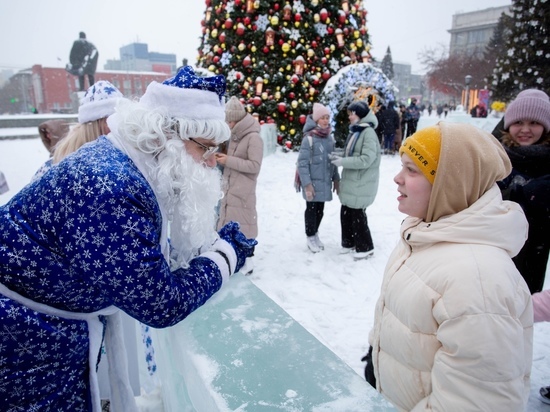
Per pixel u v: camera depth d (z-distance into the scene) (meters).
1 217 0.90
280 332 0.87
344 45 9.56
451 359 0.92
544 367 2.26
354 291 3.31
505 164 1.12
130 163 0.92
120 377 1.21
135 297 0.82
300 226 4.98
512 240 1.01
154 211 0.90
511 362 0.87
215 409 0.68
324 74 9.36
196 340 0.85
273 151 9.62
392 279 1.14
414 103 12.49
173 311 0.87
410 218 1.22
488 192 1.05
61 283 0.89
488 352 0.87
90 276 0.82
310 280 3.51
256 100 9.05
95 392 1.02
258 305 0.99
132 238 0.82
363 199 3.76
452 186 1.04
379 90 9.92
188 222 0.98
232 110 3.43
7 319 0.85
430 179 1.07
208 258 1.06
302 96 9.51
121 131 0.97
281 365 0.77
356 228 3.87
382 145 10.60
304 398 0.68
